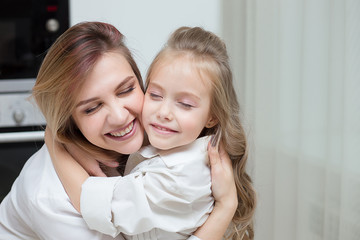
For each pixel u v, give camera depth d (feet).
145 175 3.24
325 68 4.55
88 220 3.23
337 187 4.46
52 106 3.25
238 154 3.57
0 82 6.26
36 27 6.27
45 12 6.26
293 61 5.03
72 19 6.39
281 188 5.29
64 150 3.56
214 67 3.25
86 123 3.25
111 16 6.50
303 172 4.90
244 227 3.84
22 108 6.36
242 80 6.23
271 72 5.39
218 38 3.50
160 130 3.24
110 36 3.33
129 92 3.28
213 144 3.40
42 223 3.41
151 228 3.20
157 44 6.64
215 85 3.25
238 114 3.59
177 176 3.20
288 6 5.05
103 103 3.19
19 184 3.70
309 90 4.75
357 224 4.28
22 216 3.64
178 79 3.15
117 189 3.23
